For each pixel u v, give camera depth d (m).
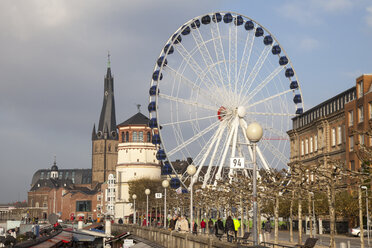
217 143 94.25
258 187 71.00
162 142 96.69
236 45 97.12
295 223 112.38
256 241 30.45
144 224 119.81
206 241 37.28
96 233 119.75
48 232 122.62
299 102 104.31
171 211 137.50
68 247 100.50
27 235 104.38
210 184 97.81
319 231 90.31
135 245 78.31
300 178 55.66
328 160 50.44
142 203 182.88
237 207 87.50
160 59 96.44
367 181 46.19
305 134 114.00
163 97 96.00
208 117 94.94
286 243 63.53
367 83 85.31
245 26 99.50
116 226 133.50
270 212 100.12
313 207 82.44
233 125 94.19
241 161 34.97
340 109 94.69
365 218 83.62
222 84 95.00
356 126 86.75
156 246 64.50
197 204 107.25
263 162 96.81
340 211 82.25
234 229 56.25
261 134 31.16
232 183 79.38
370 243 63.94
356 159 84.94
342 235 86.62
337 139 96.56
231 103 94.56
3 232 148.25
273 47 103.50
